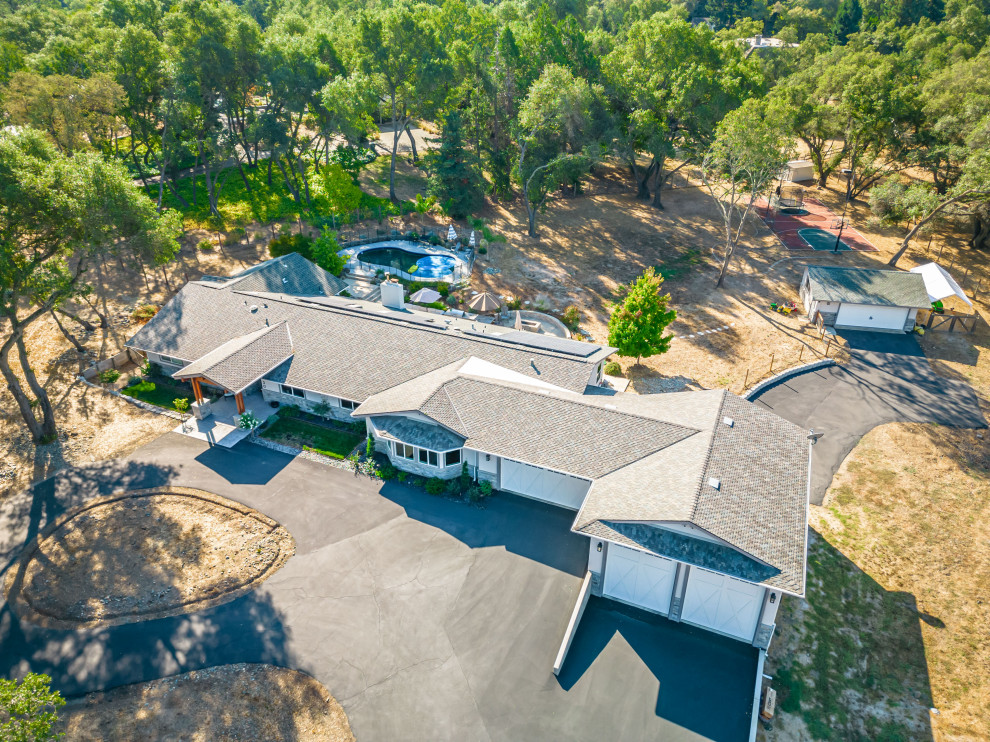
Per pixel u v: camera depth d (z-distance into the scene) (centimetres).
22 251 3866
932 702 2539
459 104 8731
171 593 2878
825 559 3189
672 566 2695
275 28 9025
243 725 2356
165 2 8462
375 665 2572
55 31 8475
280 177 8631
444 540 3188
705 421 3247
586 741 2309
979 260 6731
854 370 4853
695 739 2328
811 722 2441
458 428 3425
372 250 6862
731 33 11444
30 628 2720
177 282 5869
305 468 3684
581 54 7769
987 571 3148
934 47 10306
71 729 2331
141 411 4178
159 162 8319
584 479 3291
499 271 6338
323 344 4269
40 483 3534
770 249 7069
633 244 7131
